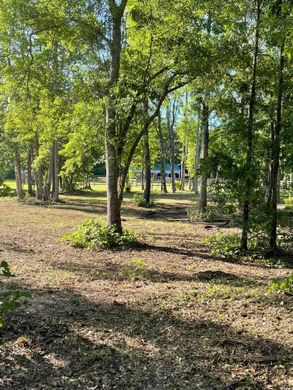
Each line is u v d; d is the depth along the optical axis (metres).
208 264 9.63
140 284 7.66
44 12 11.74
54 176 27.77
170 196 36.06
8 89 14.82
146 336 5.12
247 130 10.03
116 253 10.82
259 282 7.82
